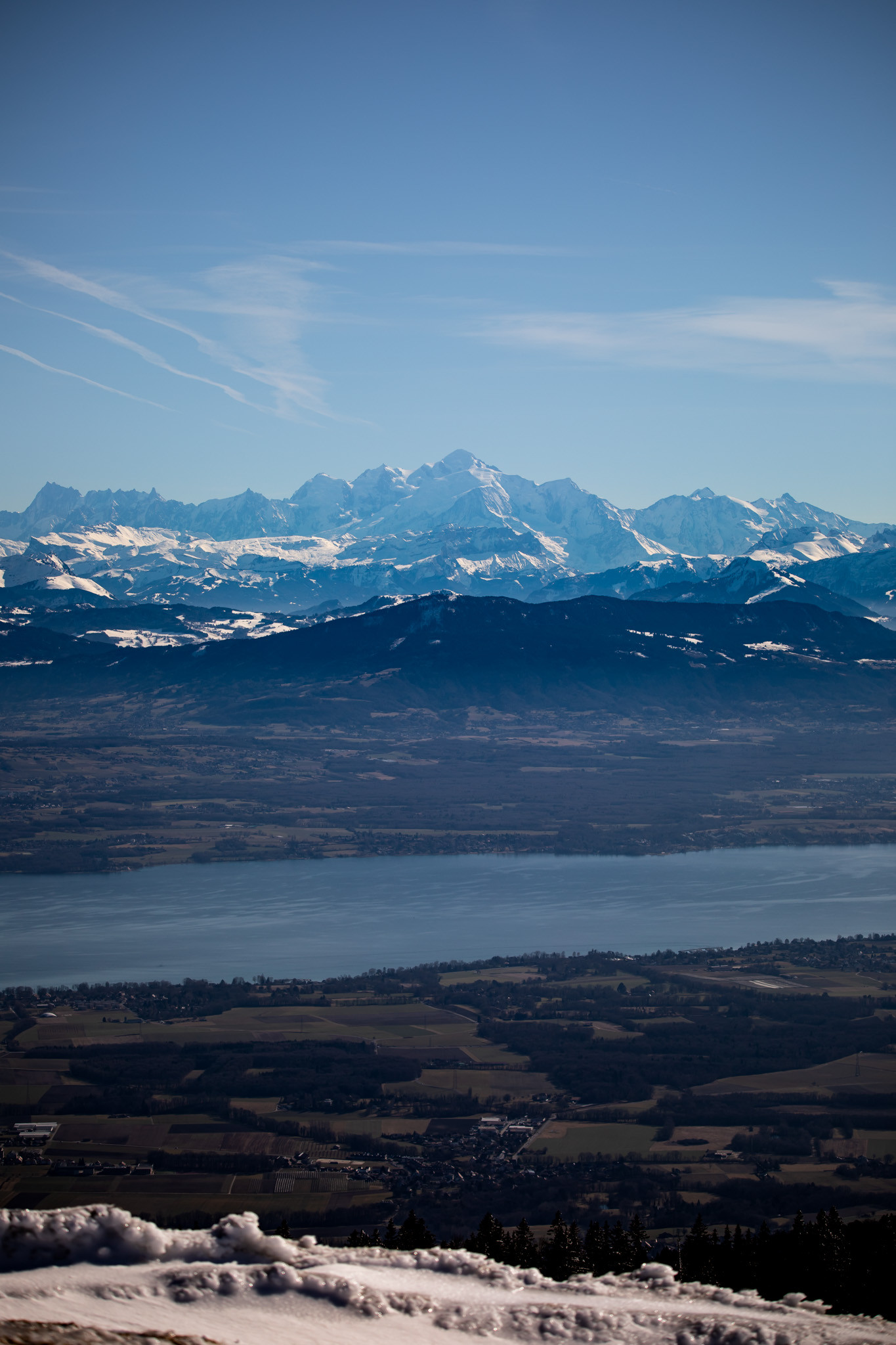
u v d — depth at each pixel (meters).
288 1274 53.38
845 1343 51.69
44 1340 42.44
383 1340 48.47
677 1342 51.31
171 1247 56.03
